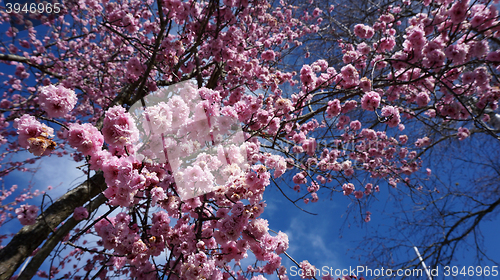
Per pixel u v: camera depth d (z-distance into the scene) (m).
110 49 5.34
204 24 3.52
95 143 1.49
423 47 2.80
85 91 4.66
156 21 4.52
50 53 4.38
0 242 4.36
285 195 3.13
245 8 3.90
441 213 5.87
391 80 3.11
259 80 4.91
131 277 2.77
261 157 2.68
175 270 2.29
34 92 4.55
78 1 3.90
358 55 3.94
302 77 3.45
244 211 1.94
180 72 4.77
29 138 1.48
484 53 2.75
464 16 2.56
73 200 2.89
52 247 2.37
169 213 2.08
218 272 2.06
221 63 4.09
